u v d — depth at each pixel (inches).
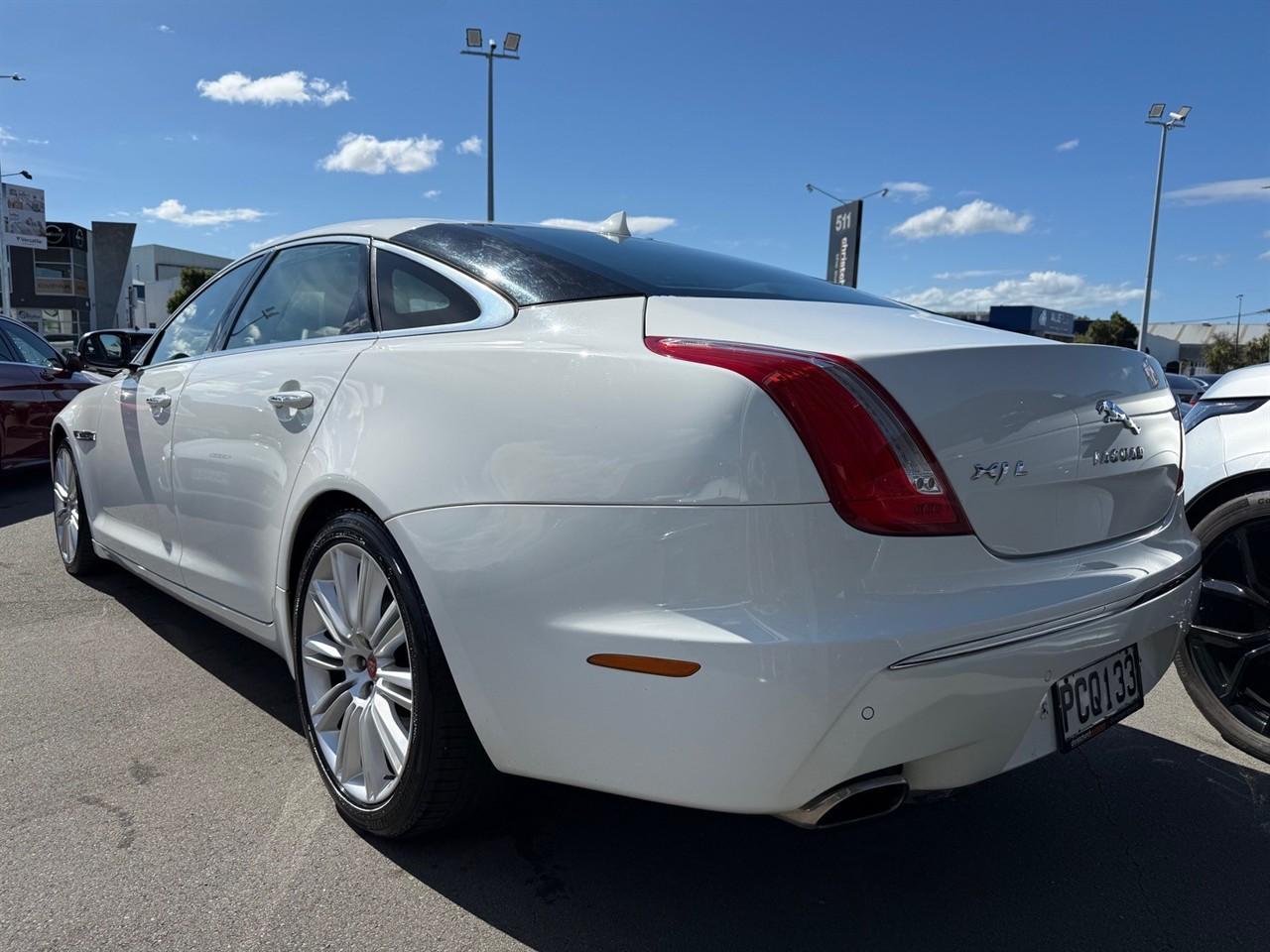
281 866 87.4
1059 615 71.7
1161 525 91.2
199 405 119.4
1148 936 81.1
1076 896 86.9
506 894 84.1
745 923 81.4
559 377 75.6
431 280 97.1
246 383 110.4
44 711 121.3
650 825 97.7
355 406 91.2
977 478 70.2
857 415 65.8
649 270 96.3
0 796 99.2
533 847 92.4
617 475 69.5
